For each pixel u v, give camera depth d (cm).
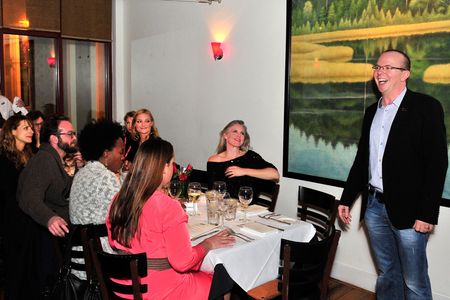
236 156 320
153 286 173
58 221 219
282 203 370
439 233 275
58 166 249
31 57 509
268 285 227
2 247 281
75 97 550
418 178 222
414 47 275
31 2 494
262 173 307
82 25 532
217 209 231
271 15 365
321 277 196
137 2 523
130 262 163
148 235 173
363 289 321
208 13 426
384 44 290
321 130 334
